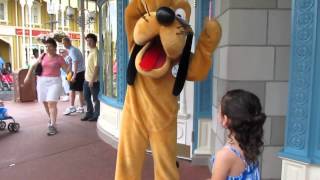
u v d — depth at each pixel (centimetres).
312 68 298
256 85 370
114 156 543
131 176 295
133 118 291
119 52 571
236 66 368
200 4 457
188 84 497
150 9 272
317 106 302
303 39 301
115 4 611
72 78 851
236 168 191
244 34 365
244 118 188
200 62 280
